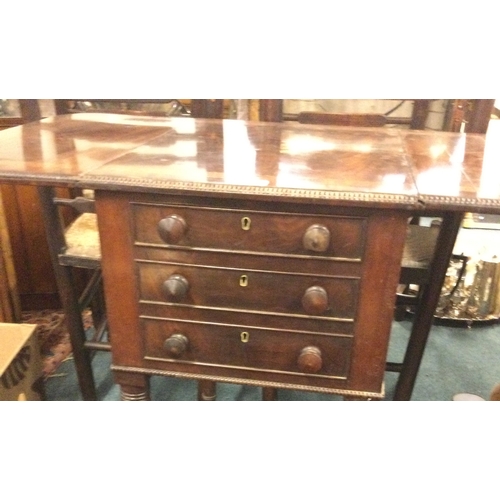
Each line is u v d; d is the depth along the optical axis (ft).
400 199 2.32
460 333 5.80
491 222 7.88
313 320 2.74
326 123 4.68
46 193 3.57
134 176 2.54
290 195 2.37
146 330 2.96
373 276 2.58
